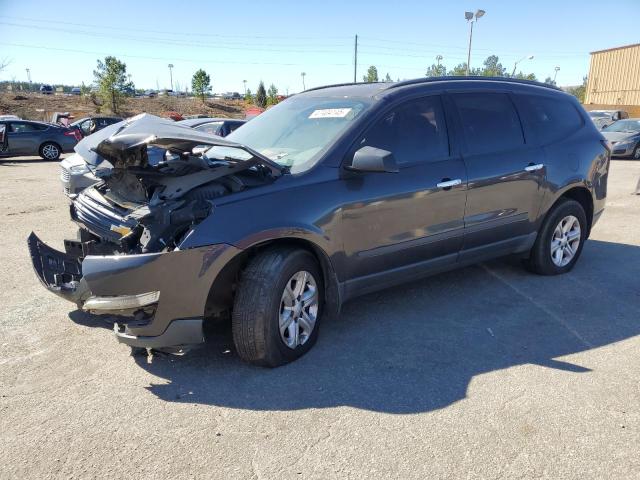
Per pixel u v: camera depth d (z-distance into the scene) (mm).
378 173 3979
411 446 2766
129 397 3229
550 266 5422
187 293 3250
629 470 2590
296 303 3682
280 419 3006
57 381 3404
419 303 4770
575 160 5332
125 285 3182
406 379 3451
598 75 41031
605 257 6219
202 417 3023
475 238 4691
